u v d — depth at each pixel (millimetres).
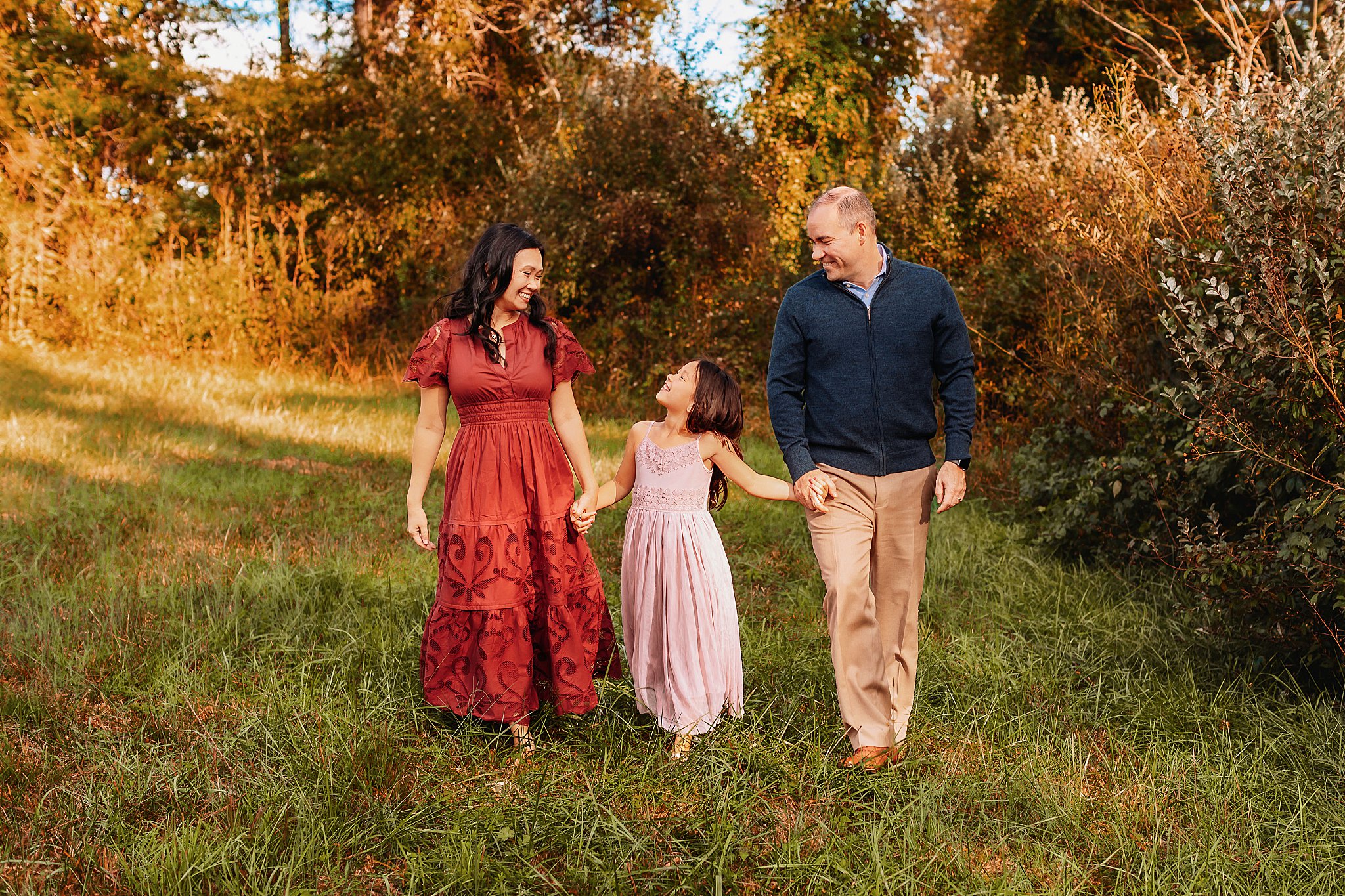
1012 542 5629
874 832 2566
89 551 5020
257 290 13539
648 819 2713
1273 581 3576
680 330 10477
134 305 13383
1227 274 4016
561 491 3223
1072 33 12938
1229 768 3020
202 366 12703
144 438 7914
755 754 3021
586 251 10664
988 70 15445
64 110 13602
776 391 3080
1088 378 5492
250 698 3471
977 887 2459
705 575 3188
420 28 16625
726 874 2475
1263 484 3709
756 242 10477
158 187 14625
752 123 11430
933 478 3080
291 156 15352
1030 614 4496
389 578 4695
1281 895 2424
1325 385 3273
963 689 3623
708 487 3352
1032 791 2883
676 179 10664
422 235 13570
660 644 3223
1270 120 3730
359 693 3518
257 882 2395
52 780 2875
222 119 14844
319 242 14359
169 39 16188
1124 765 3105
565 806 2746
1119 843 2652
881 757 3012
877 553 3090
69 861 2502
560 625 3178
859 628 3035
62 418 8539
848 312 2986
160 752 3100
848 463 3018
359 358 13180
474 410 3148
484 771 2924
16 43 13484
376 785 2902
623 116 10812
